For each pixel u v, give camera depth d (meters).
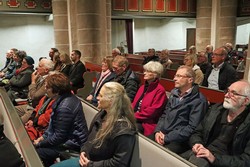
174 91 2.61
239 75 4.22
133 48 11.15
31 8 7.39
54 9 7.09
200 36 9.57
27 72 4.54
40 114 2.88
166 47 12.84
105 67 3.77
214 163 1.80
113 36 11.13
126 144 1.79
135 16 9.04
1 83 5.23
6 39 8.80
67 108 2.34
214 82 3.46
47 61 3.68
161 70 2.83
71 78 4.70
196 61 4.08
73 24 7.11
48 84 2.40
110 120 1.85
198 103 2.37
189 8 10.02
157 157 1.66
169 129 2.46
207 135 2.08
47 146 2.38
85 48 6.53
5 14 8.61
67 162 2.10
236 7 8.98
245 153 1.81
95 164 1.85
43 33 9.41
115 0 8.27
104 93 1.89
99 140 1.86
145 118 2.74
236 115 1.96
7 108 2.67
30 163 1.48
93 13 6.40
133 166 1.89
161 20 12.43
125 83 3.28
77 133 2.40
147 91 2.84
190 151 2.19
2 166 1.46
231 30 9.02
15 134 2.03
